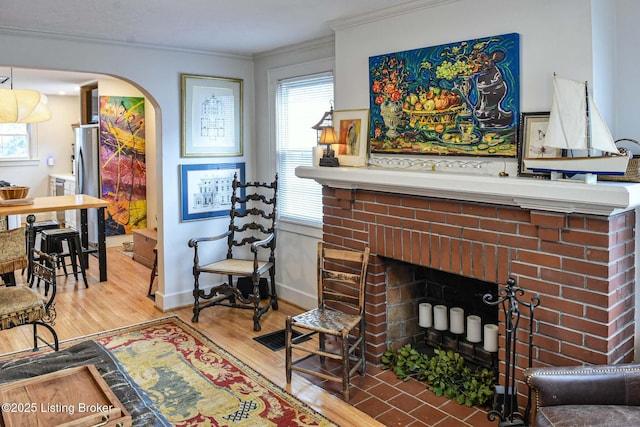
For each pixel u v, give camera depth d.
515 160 2.60
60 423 1.77
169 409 2.78
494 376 2.91
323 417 2.71
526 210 2.46
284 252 4.62
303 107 4.28
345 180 3.23
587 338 2.30
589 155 2.35
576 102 2.25
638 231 2.40
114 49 3.96
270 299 4.54
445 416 2.72
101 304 4.61
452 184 2.58
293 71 4.28
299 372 3.22
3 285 5.05
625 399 2.00
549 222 2.35
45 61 3.63
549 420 1.89
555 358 2.42
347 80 3.51
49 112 4.62
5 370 2.21
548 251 2.40
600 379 2.01
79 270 5.77
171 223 4.44
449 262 2.84
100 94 6.47
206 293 4.71
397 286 3.41
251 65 4.77
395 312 3.42
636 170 2.24
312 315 3.18
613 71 2.44
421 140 3.05
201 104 4.48
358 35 3.40
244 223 4.91
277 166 4.61
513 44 2.55
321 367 3.32
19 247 3.26
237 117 4.74
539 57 2.47
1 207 4.62
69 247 5.35
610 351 2.26
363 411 2.77
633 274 2.41
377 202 3.21
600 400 2.00
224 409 2.78
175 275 4.50
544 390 2.00
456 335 3.34
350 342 3.52
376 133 3.32
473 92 2.75
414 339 3.55
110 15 3.17
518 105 2.56
